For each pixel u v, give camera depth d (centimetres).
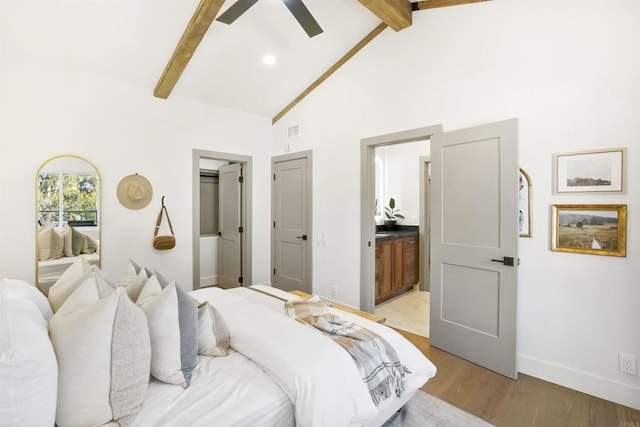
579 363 219
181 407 115
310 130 406
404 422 186
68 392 100
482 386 225
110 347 106
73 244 304
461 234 263
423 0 289
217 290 239
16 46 269
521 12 238
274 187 464
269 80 383
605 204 206
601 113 207
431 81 290
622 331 204
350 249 362
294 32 315
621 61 200
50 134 292
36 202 285
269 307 215
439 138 278
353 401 133
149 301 143
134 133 341
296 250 431
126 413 107
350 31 331
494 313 244
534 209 235
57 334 106
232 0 271
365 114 344
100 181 319
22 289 149
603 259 209
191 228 387
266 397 122
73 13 250
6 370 85
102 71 314
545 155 229
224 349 155
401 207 526
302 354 137
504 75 247
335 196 377
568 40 219
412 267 473
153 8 259
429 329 315
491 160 243
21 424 86
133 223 342
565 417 192
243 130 436
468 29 266
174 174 372
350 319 202
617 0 201
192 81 357
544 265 232
